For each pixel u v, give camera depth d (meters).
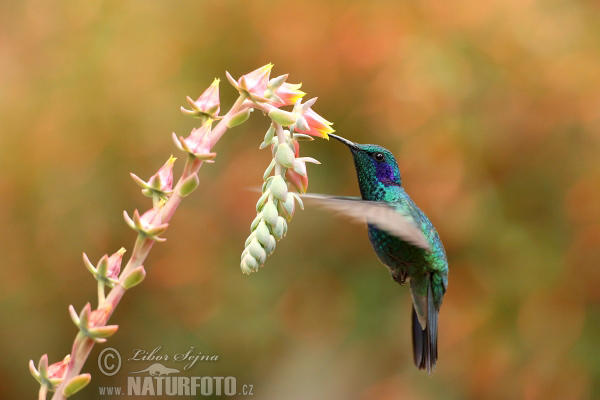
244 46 12.01
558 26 11.34
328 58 11.31
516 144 10.96
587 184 10.77
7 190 11.73
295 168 3.61
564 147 11.02
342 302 11.48
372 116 10.96
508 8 11.34
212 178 11.82
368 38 11.14
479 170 10.91
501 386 10.64
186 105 11.96
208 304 11.66
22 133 12.00
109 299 3.07
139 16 12.55
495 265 10.87
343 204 4.33
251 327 11.55
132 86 11.98
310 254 11.67
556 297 10.76
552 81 10.98
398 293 11.38
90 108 11.98
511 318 10.80
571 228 10.88
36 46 12.73
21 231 11.73
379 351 11.17
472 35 11.22
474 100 10.96
